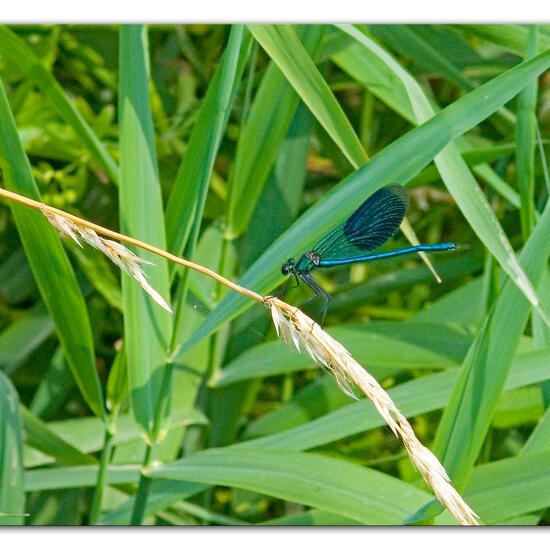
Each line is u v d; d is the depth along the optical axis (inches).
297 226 24.4
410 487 24.0
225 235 26.7
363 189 24.2
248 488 24.1
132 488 27.2
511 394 27.0
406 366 26.5
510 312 24.0
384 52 24.9
